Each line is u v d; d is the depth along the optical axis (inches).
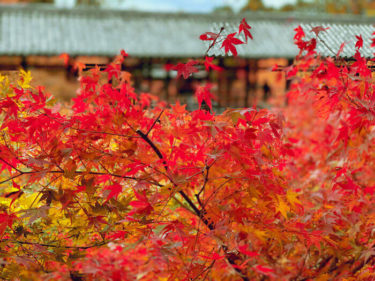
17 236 77.1
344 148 83.4
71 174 73.9
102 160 77.2
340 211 86.3
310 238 79.1
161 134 79.2
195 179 78.6
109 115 74.4
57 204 79.3
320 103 87.9
